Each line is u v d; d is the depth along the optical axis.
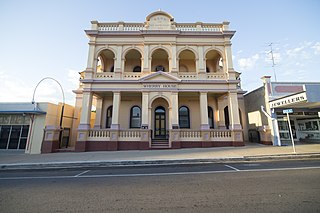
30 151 13.80
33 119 14.52
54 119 15.76
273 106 15.05
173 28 16.89
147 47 16.38
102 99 17.91
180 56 18.42
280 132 15.26
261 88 16.89
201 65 16.31
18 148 14.09
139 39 16.72
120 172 7.32
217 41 16.78
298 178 5.66
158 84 15.46
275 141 15.01
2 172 7.81
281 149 12.26
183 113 18.06
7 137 14.35
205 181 5.62
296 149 12.03
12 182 6.00
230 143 14.73
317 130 15.11
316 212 3.35
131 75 16.09
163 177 6.28
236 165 8.19
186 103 18.16
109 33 16.50
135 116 17.73
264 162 8.77
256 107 17.80
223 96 17.67
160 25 16.89
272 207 3.61
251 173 6.51
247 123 19.48
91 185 5.48
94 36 16.52
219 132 14.92
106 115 17.80
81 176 6.74
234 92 15.54
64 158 10.58
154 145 14.67
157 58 18.56
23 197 4.52
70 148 16.08
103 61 18.39
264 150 11.95
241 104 19.89
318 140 14.98
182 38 16.80
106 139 14.40
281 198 4.06
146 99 15.16
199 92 15.80
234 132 14.72
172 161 9.27
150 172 7.18
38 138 14.13
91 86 15.45
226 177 6.04
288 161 8.88
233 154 10.55
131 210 3.65
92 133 14.54
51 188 5.25
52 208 3.83
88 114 14.84
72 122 18.81
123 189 5.01
